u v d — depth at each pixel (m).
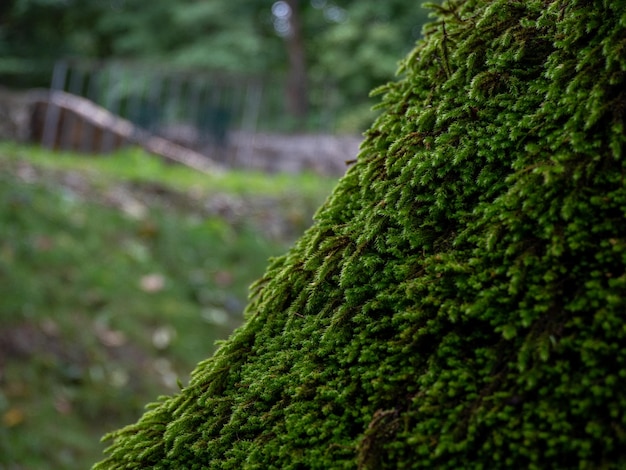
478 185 0.78
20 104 8.55
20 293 4.03
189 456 0.85
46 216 4.96
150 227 5.51
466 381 0.67
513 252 0.70
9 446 3.10
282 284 0.90
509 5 0.85
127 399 3.77
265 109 14.07
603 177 0.69
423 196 0.80
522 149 0.76
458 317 0.71
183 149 10.17
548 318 0.66
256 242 6.11
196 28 14.31
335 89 14.19
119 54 14.57
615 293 0.63
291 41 14.60
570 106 0.73
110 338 4.14
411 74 0.95
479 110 0.81
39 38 14.39
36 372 3.60
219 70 13.38
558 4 0.80
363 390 0.74
